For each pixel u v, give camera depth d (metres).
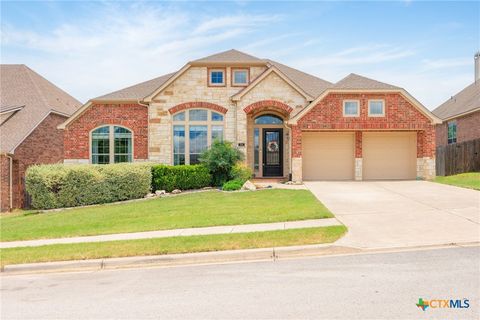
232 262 8.19
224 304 5.74
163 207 14.91
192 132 21.89
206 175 20.31
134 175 18.12
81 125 22.23
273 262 8.02
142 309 5.71
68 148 22.14
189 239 9.56
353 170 21.48
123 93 23.20
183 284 6.80
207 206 14.48
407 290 6.03
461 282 6.34
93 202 17.39
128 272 7.83
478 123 27.14
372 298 5.75
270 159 23.02
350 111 20.52
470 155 23.83
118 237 10.33
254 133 23.00
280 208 13.30
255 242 9.09
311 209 12.84
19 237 11.08
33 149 22.06
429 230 10.01
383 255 8.14
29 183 17.09
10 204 19.88
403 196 15.48
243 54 23.14
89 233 11.04
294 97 21.19
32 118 22.77
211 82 21.95
